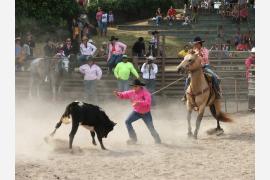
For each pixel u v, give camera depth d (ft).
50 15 104.12
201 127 58.23
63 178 36.50
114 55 83.20
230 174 37.58
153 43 92.38
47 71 76.74
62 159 41.73
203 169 39.01
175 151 45.09
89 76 74.84
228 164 40.47
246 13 127.13
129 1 134.62
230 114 67.87
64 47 88.07
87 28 105.50
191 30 120.78
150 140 50.11
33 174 37.32
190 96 51.19
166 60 88.17
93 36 114.83
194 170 38.70
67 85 80.74
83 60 82.43
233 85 81.61
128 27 125.49
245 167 39.52
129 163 40.63
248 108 71.31
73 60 82.02
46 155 43.01
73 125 44.27
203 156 43.21
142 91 47.62
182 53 88.17
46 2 104.37
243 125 59.16
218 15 129.90
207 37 118.83
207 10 131.85
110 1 132.87
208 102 51.80
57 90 77.87
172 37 119.14
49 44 86.84
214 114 53.67
